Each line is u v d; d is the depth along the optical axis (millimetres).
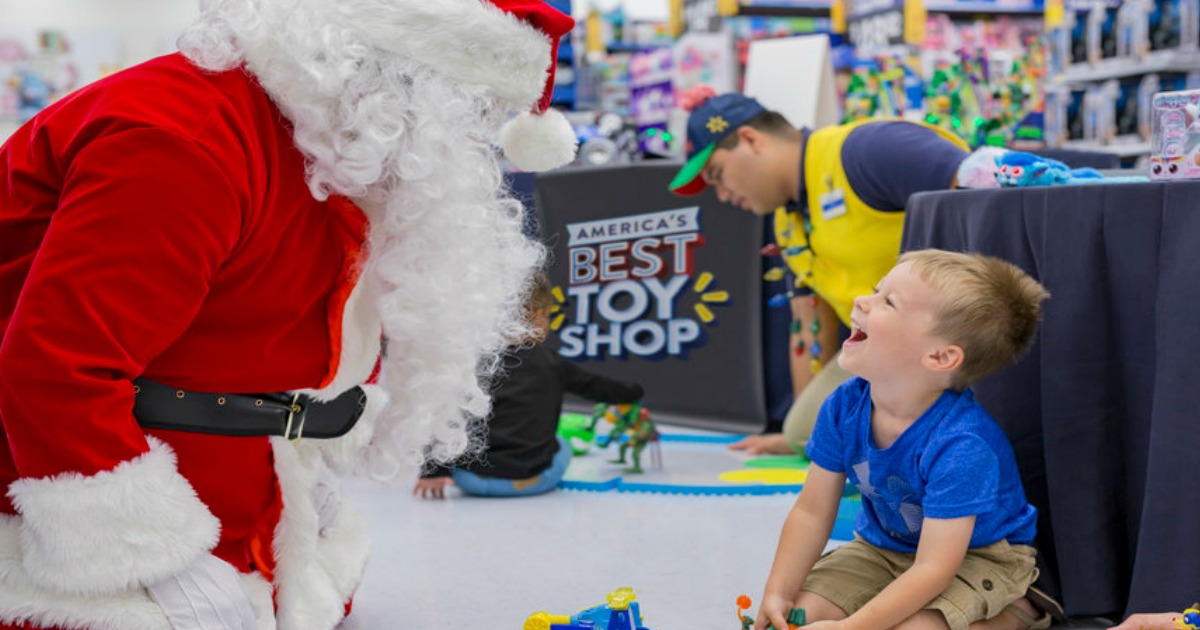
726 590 1858
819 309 3156
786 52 3639
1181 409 1532
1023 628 1649
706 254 3590
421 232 1260
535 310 2699
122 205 1089
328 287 1301
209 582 1211
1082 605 1688
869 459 1580
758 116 2936
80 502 1099
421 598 1832
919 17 4762
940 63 3998
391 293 1290
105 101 1146
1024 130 3869
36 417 1079
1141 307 1618
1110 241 1640
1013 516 1591
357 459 1474
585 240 3791
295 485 1358
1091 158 3539
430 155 1222
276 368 1280
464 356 1360
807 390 3080
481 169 1295
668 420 3676
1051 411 1698
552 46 1336
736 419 3562
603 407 3148
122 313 1095
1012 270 1581
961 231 1849
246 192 1162
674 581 1916
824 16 5172
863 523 1686
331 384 1351
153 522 1141
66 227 1087
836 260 2863
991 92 3848
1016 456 1770
